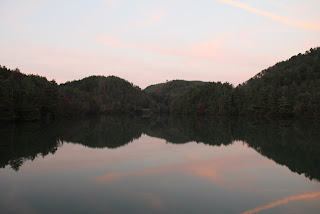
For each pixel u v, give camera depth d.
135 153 29.33
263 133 47.00
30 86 75.81
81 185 17.36
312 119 81.38
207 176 19.77
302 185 17.59
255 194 15.81
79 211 13.12
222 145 34.62
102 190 16.36
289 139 38.75
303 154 27.91
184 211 13.27
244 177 19.47
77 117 109.50
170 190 16.45
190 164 23.70
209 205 14.09
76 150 30.69
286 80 130.62
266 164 23.62
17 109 64.31
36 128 54.03
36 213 12.86
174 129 60.62
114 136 45.97
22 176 19.44
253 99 106.88
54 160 25.08
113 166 22.84
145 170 21.52
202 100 138.88
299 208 13.72
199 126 68.62
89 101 139.12
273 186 17.38
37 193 15.75
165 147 33.56
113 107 180.75
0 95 56.06
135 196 15.35
